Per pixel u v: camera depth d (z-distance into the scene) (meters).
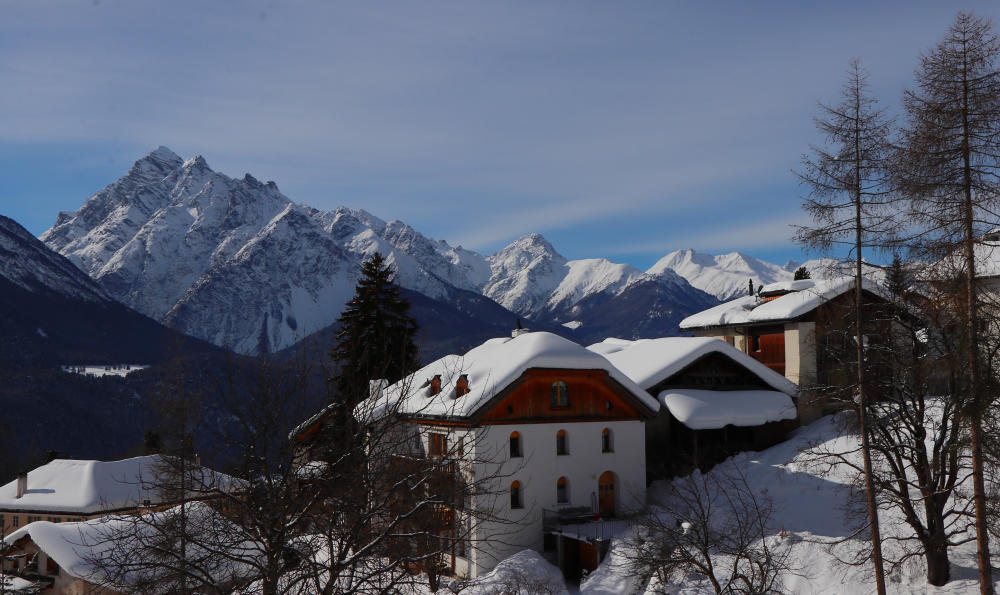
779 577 29.92
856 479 29.11
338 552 15.85
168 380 17.30
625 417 43.53
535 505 40.06
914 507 32.12
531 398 40.84
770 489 38.75
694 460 44.44
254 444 15.62
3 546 36.06
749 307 55.44
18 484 63.22
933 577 27.34
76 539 38.72
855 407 27.59
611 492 43.00
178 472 16.30
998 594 25.39
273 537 16.22
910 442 28.03
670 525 36.25
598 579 34.06
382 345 52.56
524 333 46.28
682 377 49.06
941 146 21.56
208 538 17.09
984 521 21.92
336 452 16.75
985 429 23.47
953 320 23.11
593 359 41.81
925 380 27.05
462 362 45.81
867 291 45.97
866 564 29.03
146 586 15.99
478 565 38.00
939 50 21.80
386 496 16.83
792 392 48.72
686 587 29.22
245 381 16.02
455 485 18.64
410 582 17.16
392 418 18.69
